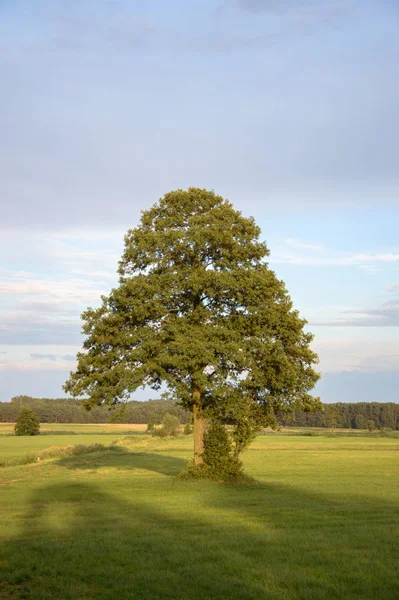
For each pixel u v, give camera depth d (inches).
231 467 1278.3
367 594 422.9
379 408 7632.9
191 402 1317.7
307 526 707.4
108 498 1015.0
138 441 3826.3
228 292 1246.9
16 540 615.5
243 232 1336.1
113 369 1226.6
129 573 478.3
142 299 1234.0
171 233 1256.2
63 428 6190.9
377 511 846.5
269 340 1231.5
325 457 2488.9
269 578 461.4
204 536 630.5
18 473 1781.5
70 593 420.5
